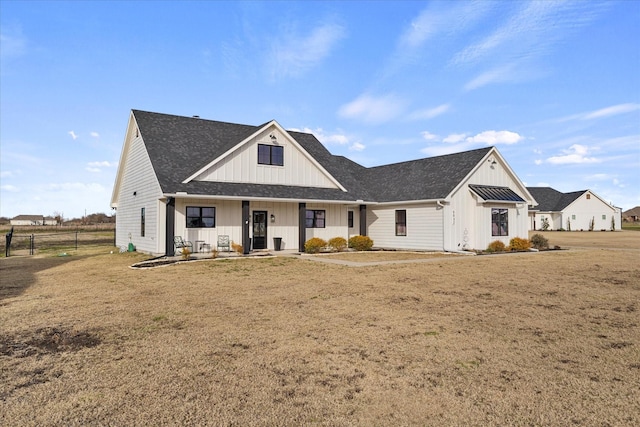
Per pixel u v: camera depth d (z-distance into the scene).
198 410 3.99
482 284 10.88
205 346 5.90
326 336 6.33
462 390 4.40
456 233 20.88
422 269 13.73
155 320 7.37
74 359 5.44
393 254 19.42
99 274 13.52
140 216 21.06
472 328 6.73
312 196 20.86
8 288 11.16
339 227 23.17
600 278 11.85
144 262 15.63
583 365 5.10
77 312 8.09
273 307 8.33
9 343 6.17
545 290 10.02
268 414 3.91
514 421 3.76
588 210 55.88
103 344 6.05
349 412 3.95
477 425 3.70
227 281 11.59
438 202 20.50
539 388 4.44
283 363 5.22
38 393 4.39
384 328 6.75
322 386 4.53
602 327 6.77
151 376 4.82
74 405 4.11
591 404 4.07
